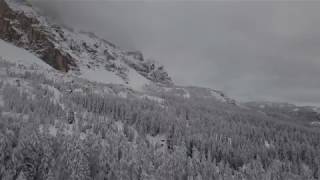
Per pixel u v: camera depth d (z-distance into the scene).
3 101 69.62
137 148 70.25
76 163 54.84
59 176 51.72
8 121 59.22
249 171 74.00
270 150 91.06
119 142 68.94
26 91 81.81
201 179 64.12
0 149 51.50
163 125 91.19
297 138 107.38
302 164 88.50
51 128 64.50
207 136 89.38
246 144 89.75
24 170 51.53
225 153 82.62
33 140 55.28
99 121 76.69
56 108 73.81
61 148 57.06
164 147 80.50
